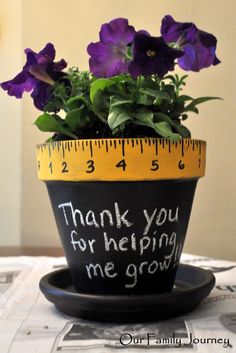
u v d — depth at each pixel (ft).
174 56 1.29
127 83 1.37
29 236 3.02
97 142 1.31
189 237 2.79
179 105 1.45
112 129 1.32
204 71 2.74
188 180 1.40
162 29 1.38
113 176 1.31
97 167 1.31
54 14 2.91
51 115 1.39
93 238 1.37
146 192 1.33
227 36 2.71
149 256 1.38
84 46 2.87
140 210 1.34
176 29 1.37
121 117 1.28
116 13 2.84
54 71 1.46
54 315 1.42
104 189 1.33
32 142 3.01
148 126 1.34
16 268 2.07
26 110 3.00
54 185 1.42
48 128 1.40
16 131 3.04
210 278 1.48
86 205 1.36
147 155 1.31
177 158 1.34
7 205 3.07
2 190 3.06
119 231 1.36
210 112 2.74
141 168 1.31
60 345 1.17
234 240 2.74
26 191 3.02
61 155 1.36
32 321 1.37
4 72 3.02
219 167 2.74
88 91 1.43
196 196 2.78
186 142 1.36
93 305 1.29
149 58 1.28
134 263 1.38
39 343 1.19
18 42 2.99
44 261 2.22
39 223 3.01
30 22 2.95
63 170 1.36
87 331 1.27
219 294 1.63
